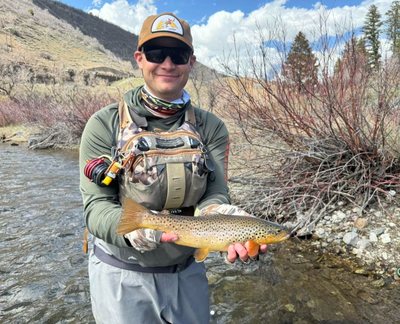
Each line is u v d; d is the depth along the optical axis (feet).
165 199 6.16
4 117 72.18
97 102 52.08
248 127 19.54
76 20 582.35
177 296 6.88
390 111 15.71
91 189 6.18
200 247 5.86
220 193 7.00
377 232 13.79
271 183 18.51
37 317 10.69
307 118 17.16
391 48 16.26
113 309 6.56
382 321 9.61
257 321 10.07
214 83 23.26
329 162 17.22
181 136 6.35
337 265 12.61
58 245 15.83
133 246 5.79
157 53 6.36
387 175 15.66
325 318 9.93
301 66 16.96
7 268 13.73
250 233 5.82
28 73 199.82
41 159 39.42
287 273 12.39
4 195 23.77
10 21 333.42
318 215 15.57
